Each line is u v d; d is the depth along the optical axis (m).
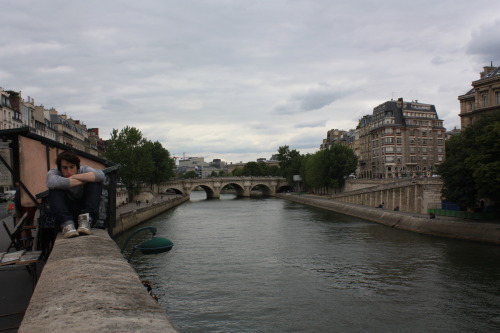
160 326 2.53
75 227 6.17
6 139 8.50
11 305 6.89
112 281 3.46
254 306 21.94
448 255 33.25
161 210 76.19
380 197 71.75
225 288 25.06
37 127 84.25
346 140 147.50
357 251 35.88
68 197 6.41
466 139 43.94
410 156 106.50
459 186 43.75
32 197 8.29
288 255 34.50
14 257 6.23
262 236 45.19
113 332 2.31
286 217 67.12
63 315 2.57
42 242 7.73
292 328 19.17
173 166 127.88
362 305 22.03
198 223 58.72
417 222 48.00
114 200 8.75
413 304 22.11
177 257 33.75
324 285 25.67
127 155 85.19
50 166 8.58
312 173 106.38
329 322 19.81
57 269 3.82
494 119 41.88
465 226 41.25
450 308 21.42
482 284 25.17
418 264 30.50
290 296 23.56
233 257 33.81
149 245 7.61
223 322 19.84
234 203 108.81
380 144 108.75
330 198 95.81
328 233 47.31
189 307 21.83
